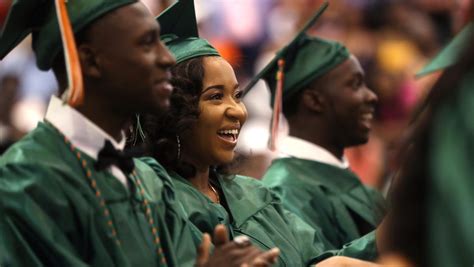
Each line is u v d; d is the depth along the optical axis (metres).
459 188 2.27
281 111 6.99
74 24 3.97
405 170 2.36
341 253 5.45
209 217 5.08
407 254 2.34
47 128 4.00
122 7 4.00
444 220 2.28
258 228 5.36
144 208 4.20
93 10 3.96
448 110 2.33
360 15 12.87
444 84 2.36
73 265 3.79
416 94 11.17
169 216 4.48
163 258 4.15
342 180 6.80
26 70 11.76
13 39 4.18
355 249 5.41
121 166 4.10
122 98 4.02
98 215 3.91
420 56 12.29
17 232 3.77
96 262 3.88
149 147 5.23
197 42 5.34
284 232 5.48
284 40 13.15
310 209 6.51
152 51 4.03
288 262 5.29
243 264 3.90
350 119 6.86
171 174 5.25
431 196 2.30
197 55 5.27
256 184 5.73
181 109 5.18
